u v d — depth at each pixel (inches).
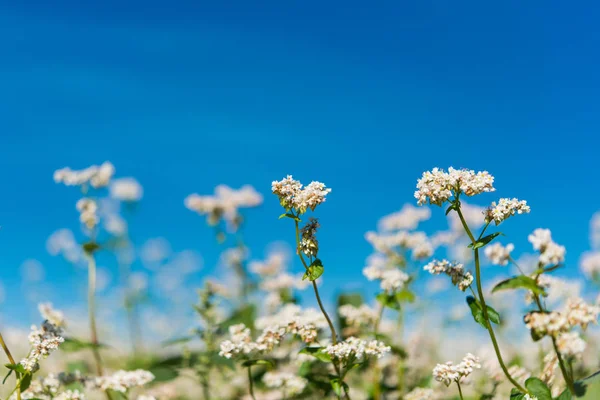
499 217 13.3
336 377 15.0
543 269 12.7
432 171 13.8
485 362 17.4
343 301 21.9
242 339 16.0
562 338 12.4
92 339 20.3
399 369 20.0
